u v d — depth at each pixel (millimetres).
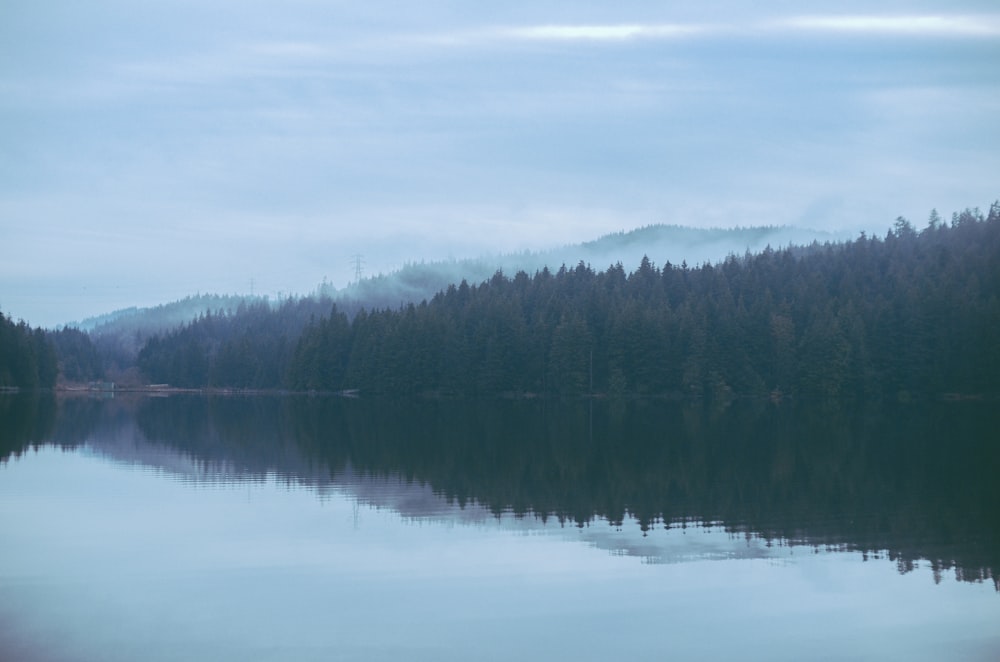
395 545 25344
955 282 104750
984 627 18766
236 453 47062
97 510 30172
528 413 85625
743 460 44031
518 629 18500
